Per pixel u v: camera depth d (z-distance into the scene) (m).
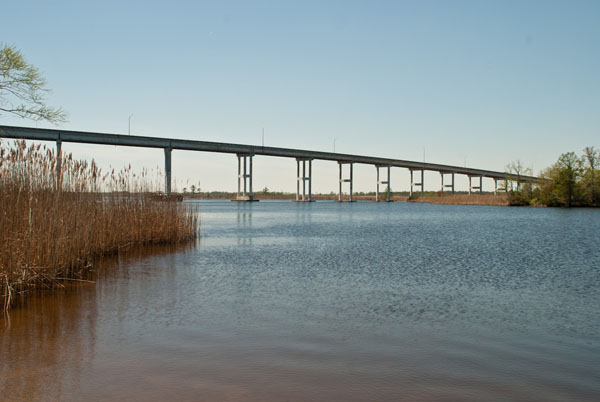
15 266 10.13
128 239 19.17
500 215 58.44
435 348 7.09
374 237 26.53
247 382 5.65
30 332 7.70
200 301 10.14
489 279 13.18
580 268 15.30
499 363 6.46
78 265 13.32
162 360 6.40
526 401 5.24
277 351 6.85
